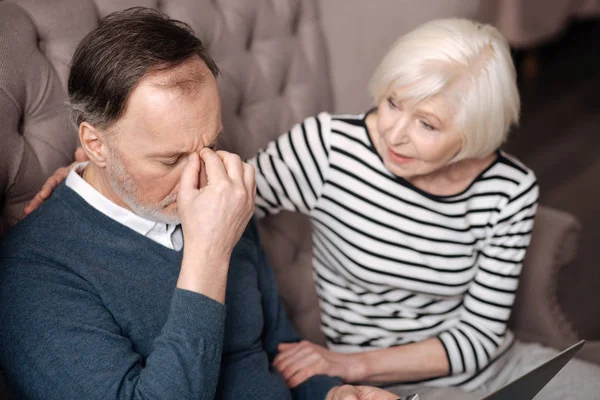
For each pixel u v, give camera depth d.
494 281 1.40
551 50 4.44
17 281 0.99
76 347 0.95
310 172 1.39
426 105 1.18
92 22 1.29
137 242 1.06
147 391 0.93
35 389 0.95
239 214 0.99
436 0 1.86
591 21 4.71
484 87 1.18
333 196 1.40
